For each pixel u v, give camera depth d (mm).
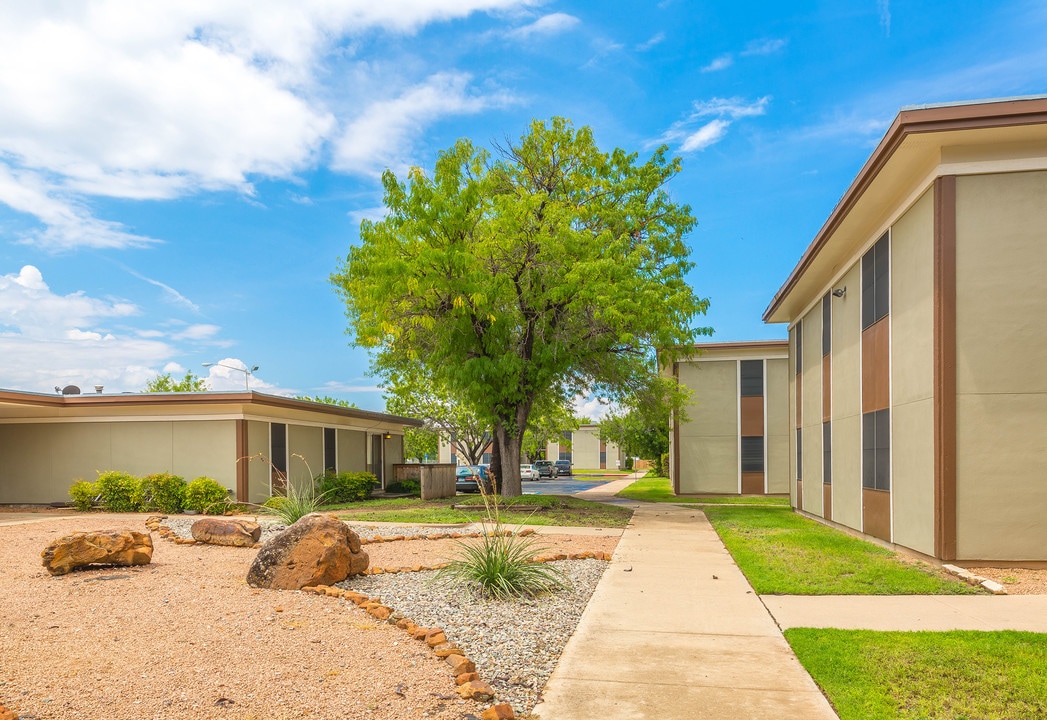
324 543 8125
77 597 7426
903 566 9789
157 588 7898
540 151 22188
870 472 12742
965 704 4629
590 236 18766
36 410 20281
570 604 7613
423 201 18125
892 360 11508
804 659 5570
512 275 19141
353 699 4566
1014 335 9383
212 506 18219
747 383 28562
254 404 20156
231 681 4816
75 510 19391
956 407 9453
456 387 19438
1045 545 9211
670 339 19078
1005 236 9453
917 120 9109
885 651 5680
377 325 19406
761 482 28219
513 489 20719
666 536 13844
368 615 6809
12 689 4582
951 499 9414
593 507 20141
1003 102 8969
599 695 4918
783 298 18562
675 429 29062
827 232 13250
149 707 4336
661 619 7027
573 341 19453
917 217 10469
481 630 6426
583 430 75875
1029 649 5676
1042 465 9266
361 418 27219
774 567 9719
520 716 4555
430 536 12672
